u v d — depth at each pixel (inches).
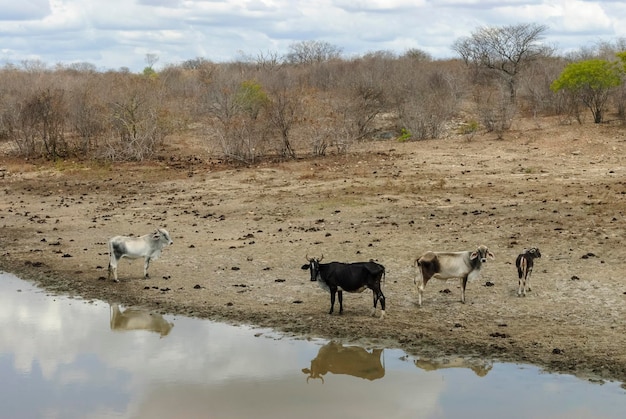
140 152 1422.2
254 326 552.7
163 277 690.8
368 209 947.3
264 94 1777.8
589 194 965.8
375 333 524.7
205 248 792.3
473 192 1022.4
